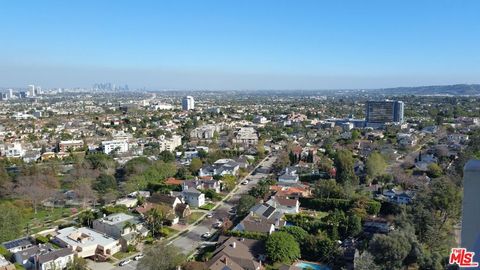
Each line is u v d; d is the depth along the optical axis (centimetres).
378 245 6975
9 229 9325
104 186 13275
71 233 9394
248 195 11725
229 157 18888
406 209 9100
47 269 7800
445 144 19438
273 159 19612
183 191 12562
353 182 13100
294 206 11269
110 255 8775
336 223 9394
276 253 7950
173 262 7312
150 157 18288
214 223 10744
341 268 7531
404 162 16750
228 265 7294
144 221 10081
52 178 14000
